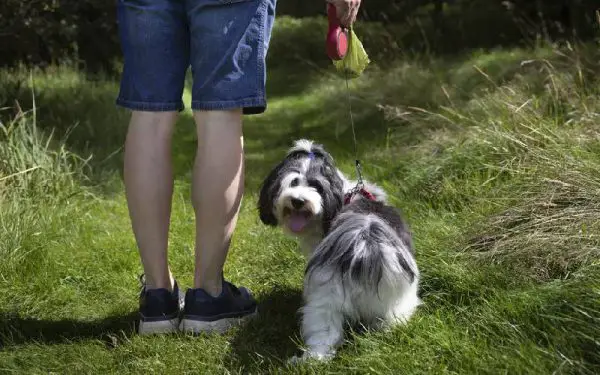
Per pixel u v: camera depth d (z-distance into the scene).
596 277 3.48
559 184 4.40
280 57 13.66
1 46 9.55
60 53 10.63
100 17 10.96
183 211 5.90
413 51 10.95
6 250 4.54
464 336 3.31
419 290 3.88
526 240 3.98
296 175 3.79
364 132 8.15
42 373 3.27
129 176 3.55
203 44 3.36
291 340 3.52
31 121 7.81
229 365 3.31
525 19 11.83
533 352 2.99
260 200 4.02
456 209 5.13
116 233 5.29
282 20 16.33
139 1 3.41
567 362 2.90
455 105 7.57
